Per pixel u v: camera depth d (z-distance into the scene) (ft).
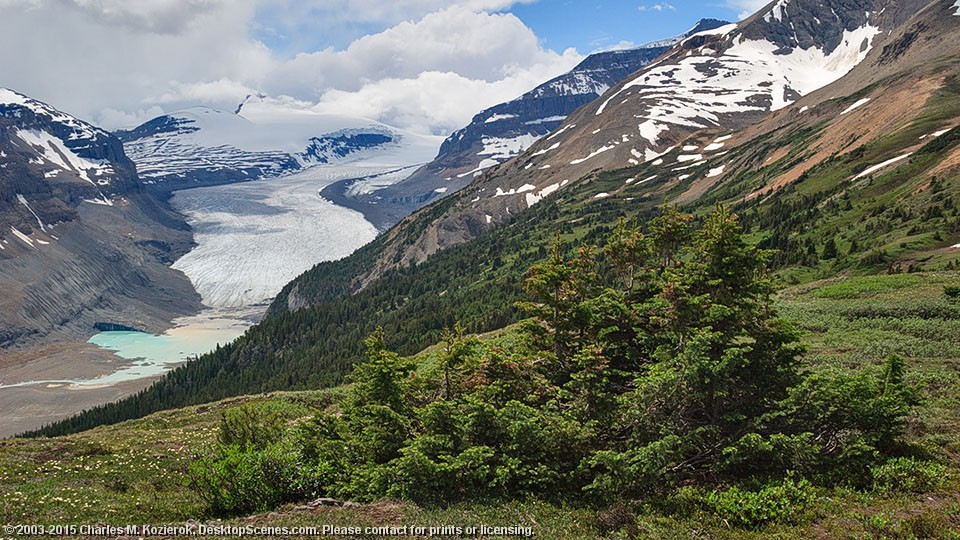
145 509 66.49
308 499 65.62
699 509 52.90
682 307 65.77
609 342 71.20
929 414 73.26
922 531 45.09
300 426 75.77
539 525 52.75
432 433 64.59
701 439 59.52
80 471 83.46
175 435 112.98
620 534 49.96
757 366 64.08
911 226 264.52
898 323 123.95
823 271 256.11
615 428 64.34
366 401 73.20
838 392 59.72
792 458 56.80
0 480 76.54
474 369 72.69
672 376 58.85
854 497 52.34
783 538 46.57
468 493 60.64
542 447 61.77
